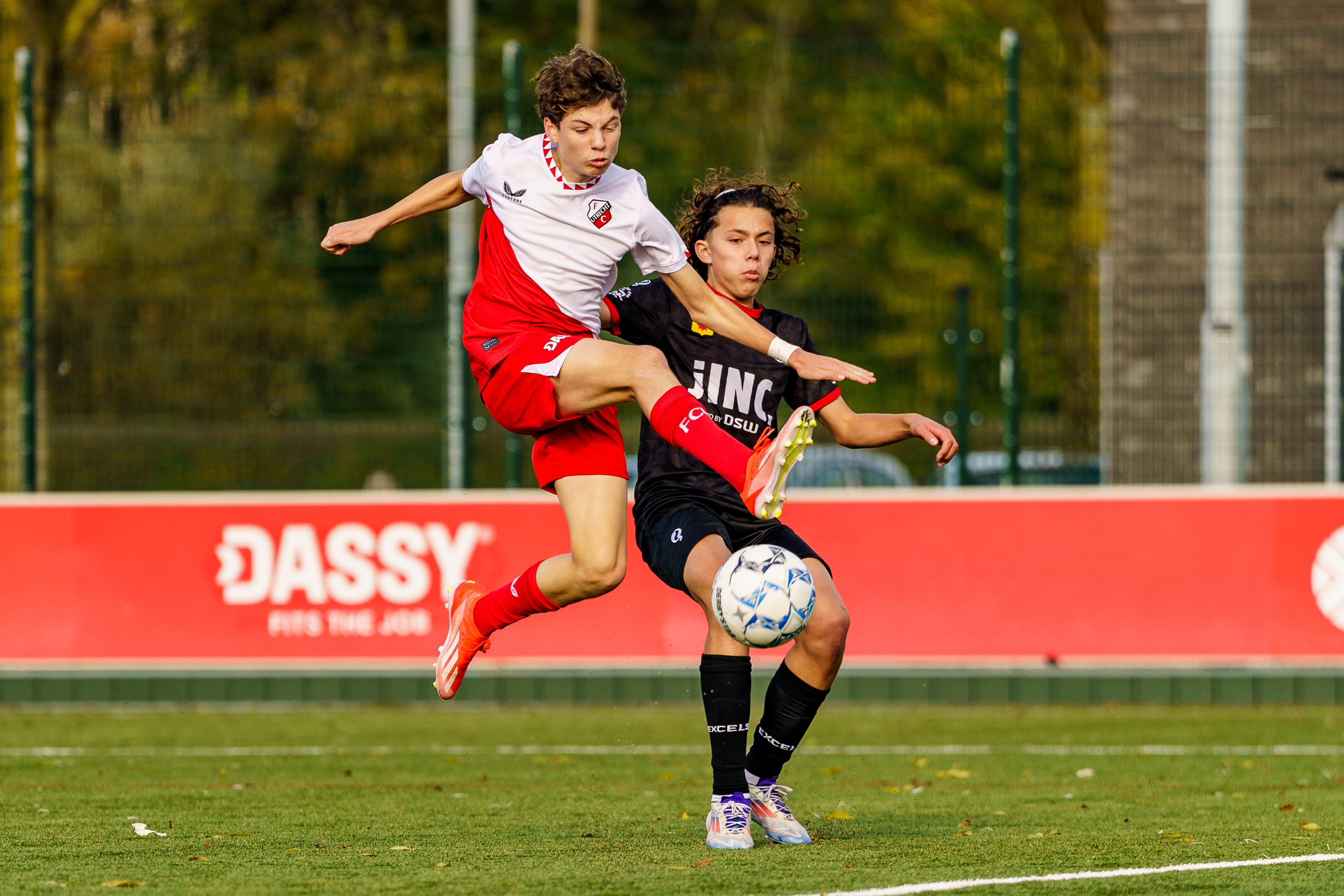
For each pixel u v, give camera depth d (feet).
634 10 360.28
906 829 59.82
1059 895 45.27
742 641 49.24
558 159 52.49
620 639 113.50
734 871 49.16
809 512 112.98
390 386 124.16
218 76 156.25
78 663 114.32
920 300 124.98
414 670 119.65
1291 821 62.69
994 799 71.20
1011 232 116.37
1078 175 141.18
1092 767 85.05
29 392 120.26
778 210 58.49
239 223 132.57
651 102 135.85
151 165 152.35
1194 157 144.66
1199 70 145.79
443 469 124.16
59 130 147.02
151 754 92.63
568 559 54.54
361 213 135.23
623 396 50.80
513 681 119.24
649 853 53.67
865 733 102.63
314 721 111.34
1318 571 110.83
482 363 53.78
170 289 132.98
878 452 141.38
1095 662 111.14
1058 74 133.90
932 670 119.03
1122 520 111.65
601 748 96.02
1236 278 120.57
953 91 130.62
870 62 154.51
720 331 53.72
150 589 114.73
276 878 49.24
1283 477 129.80
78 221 128.77
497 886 47.16
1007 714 113.29
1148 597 111.24
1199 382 125.70
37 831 60.95
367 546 114.01
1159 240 144.97
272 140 126.21
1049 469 121.19
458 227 127.34
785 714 54.70
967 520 112.16
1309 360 129.08
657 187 132.67
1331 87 147.64
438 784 78.84
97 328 123.54
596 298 54.03
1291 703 116.57
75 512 115.34
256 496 114.83
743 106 154.30
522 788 76.79
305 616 113.91
